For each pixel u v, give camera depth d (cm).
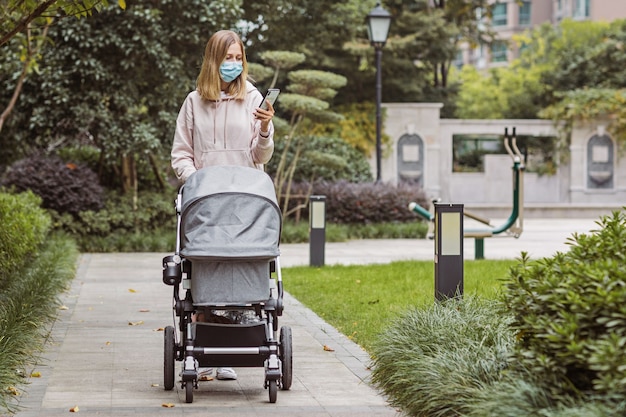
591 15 5003
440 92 3130
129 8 1741
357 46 2633
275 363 567
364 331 829
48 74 1712
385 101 3017
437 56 2983
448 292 773
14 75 1675
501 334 593
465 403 500
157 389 606
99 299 1061
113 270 1389
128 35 1747
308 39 2420
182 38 1797
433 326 629
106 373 654
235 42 595
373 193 2130
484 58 5534
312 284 1174
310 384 626
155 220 1822
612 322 423
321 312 961
